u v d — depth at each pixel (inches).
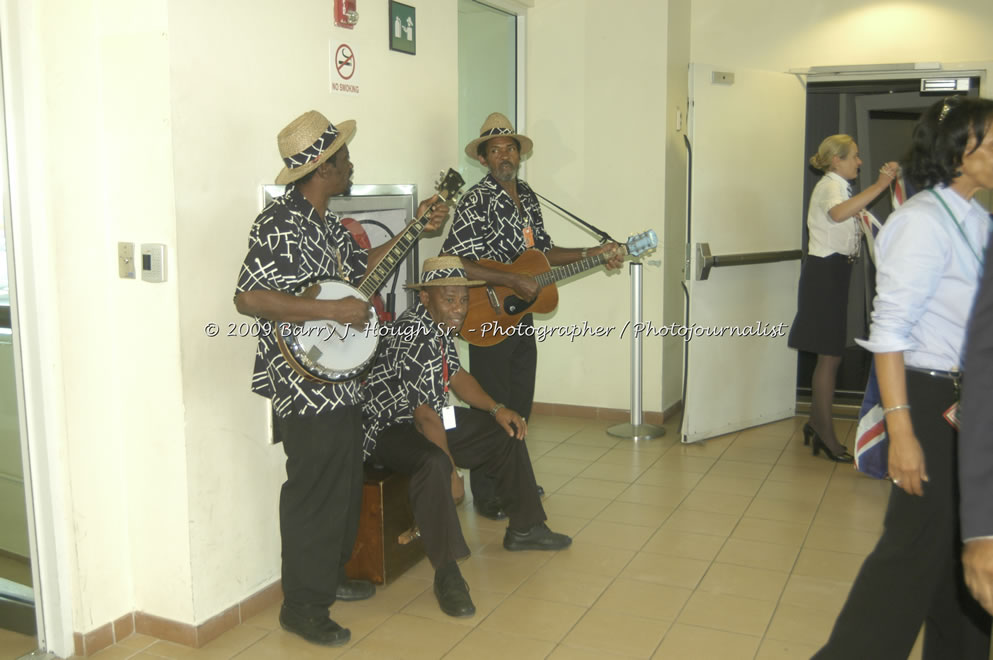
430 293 115.9
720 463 173.8
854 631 76.4
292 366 96.6
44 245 95.2
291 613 105.2
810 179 214.2
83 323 99.0
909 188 154.6
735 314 190.9
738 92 184.4
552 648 101.3
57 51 94.5
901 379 73.8
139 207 98.4
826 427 175.0
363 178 127.0
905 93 203.9
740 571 122.2
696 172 179.5
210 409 102.9
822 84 210.1
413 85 137.3
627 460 176.4
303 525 102.6
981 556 54.9
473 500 152.5
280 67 110.3
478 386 126.6
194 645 102.7
